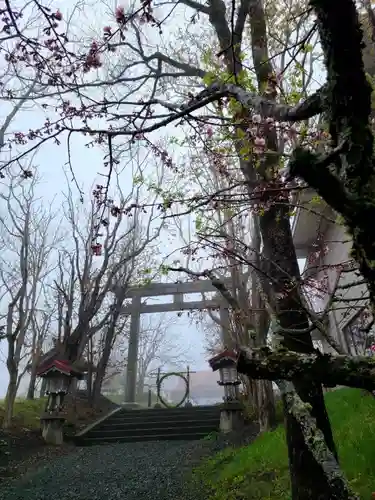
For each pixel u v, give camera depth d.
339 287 1.98
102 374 13.17
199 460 7.06
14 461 7.82
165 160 4.56
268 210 3.62
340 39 1.28
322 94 1.44
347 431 4.95
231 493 4.80
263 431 7.59
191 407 12.23
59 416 9.52
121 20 3.02
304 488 3.02
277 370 1.15
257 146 2.79
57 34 2.94
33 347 13.74
